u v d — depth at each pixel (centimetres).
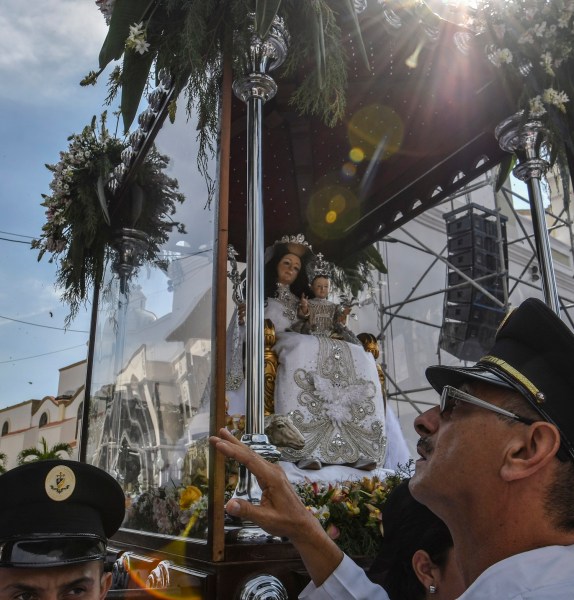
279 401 425
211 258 306
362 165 571
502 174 532
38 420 2288
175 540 301
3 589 162
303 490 331
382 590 203
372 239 620
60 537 165
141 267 453
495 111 474
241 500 193
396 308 1178
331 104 351
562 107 392
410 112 503
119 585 345
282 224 627
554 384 124
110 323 517
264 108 504
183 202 374
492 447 127
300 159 565
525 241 1386
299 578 259
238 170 573
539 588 107
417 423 152
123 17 339
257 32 306
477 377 131
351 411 437
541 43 396
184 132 379
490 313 1063
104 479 182
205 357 301
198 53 315
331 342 455
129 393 447
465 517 131
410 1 389
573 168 448
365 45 430
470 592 115
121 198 513
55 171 530
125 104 359
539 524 121
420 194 577
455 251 1091
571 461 121
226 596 249
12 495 170
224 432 197
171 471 330
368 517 315
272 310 503
